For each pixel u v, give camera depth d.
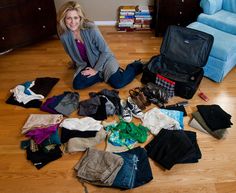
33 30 2.72
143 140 1.69
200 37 2.01
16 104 2.03
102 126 1.78
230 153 1.63
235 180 1.47
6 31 2.52
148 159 1.58
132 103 1.96
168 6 2.74
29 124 1.78
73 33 2.01
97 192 1.41
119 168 1.46
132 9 3.07
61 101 1.98
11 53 2.75
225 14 2.45
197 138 1.72
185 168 1.53
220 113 1.82
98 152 1.56
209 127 1.76
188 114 1.92
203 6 2.42
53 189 1.44
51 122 1.79
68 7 1.88
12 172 1.54
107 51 2.16
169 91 2.03
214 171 1.52
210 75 2.23
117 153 1.59
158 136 1.68
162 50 2.20
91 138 1.68
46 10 2.71
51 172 1.53
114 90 2.14
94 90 2.18
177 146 1.58
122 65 2.50
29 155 1.61
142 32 3.17
